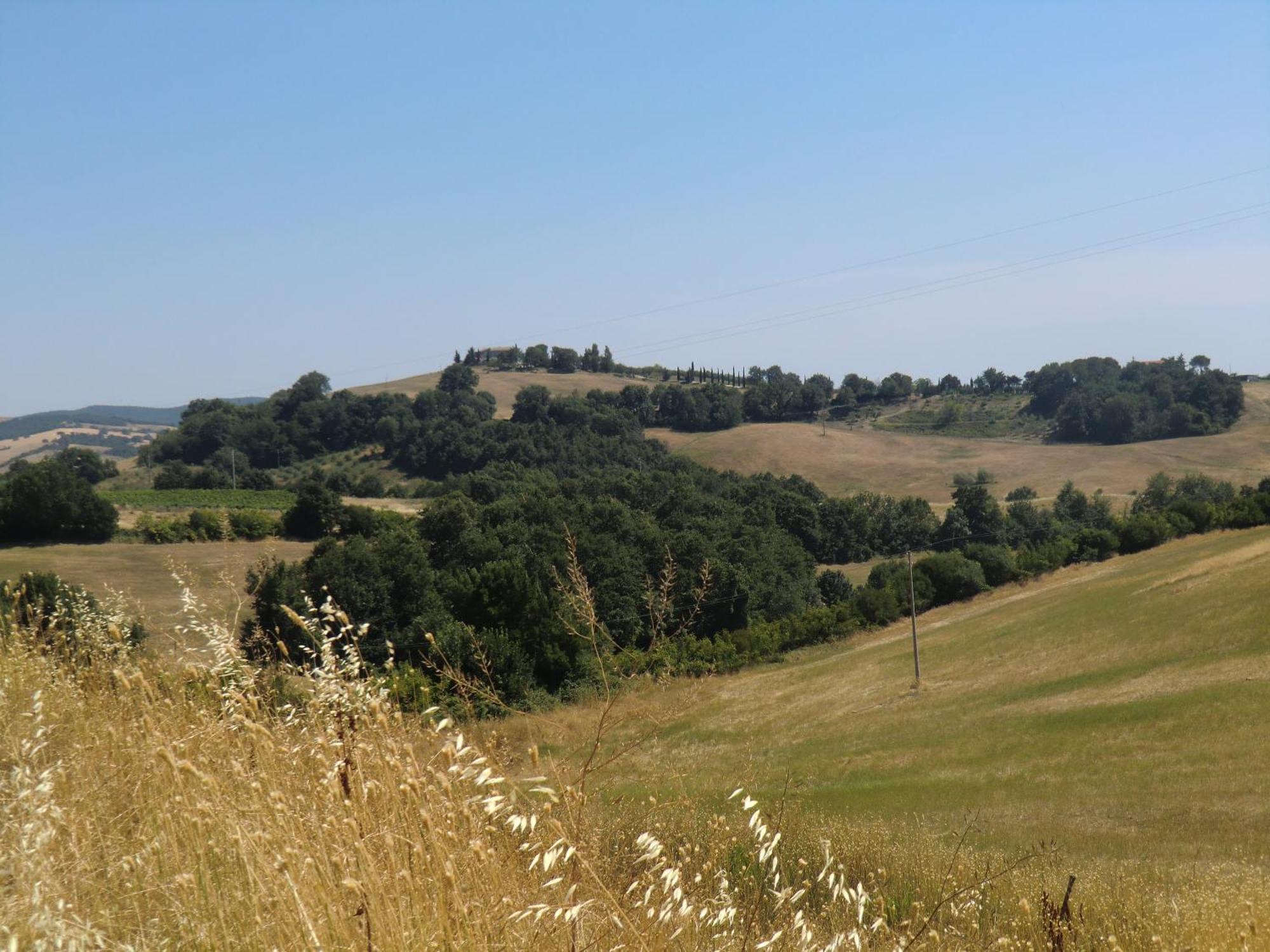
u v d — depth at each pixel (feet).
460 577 124.36
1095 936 20.39
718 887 12.91
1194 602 147.02
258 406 495.00
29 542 187.42
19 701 14.34
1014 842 48.75
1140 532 265.54
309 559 136.05
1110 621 152.66
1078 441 479.82
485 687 12.71
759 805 13.30
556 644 77.10
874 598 217.97
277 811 9.59
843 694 139.74
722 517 247.29
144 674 13.60
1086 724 98.22
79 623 17.80
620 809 15.37
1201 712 92.73
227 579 14.55
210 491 347.15
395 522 231.50
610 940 9.32
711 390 512.63
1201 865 41.37
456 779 9.66
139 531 199.00
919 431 529.86
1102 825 56.24
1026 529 298.56
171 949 8.71
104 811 10.94
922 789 71.10
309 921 7.96
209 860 9.91
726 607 194.39
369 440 471.21
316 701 11.14
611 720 13.25
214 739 11.85
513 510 216.74
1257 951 18.40
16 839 9.58
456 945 8.20
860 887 12.20
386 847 9.09
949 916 18.80
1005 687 127.85
